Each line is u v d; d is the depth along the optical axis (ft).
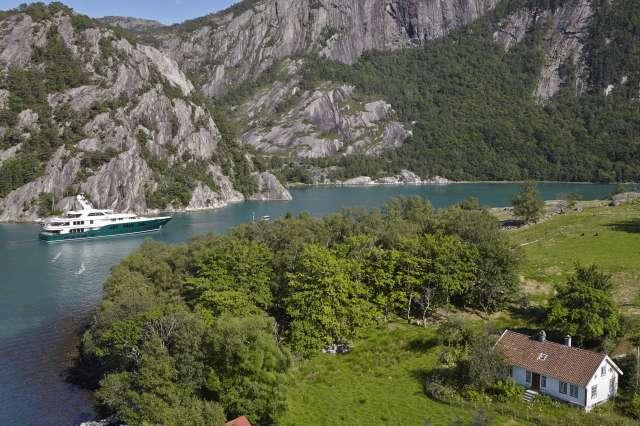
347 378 221.46
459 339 238.48
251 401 184.34
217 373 189.57
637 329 230.68
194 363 188.14
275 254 291.99
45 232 586.04
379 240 323.37
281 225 359.25
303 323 245.04
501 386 199.62
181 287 269.85
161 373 182.19
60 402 215.92
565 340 211.82
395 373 224.74
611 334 224.12
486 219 382.83
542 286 319.68
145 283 273.75
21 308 325.83
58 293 357.20
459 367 214.48
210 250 287.07
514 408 188.85
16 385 229.86
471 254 289.74
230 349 188.96
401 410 193.67
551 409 187.52
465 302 295.69
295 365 228.22
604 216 495.82
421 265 281.13
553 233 452.76
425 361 233.14
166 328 201.46
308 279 255.91
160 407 172.86
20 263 456.45
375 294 279.08
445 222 351.87
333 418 189.57
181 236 602.44
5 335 282.97
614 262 347.97
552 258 371.15
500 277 285.43
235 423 173.88
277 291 266.77
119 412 181.37
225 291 244.63
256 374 188.65
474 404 193.98
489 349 209.56
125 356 205.26
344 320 255.70
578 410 185.37
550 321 232.94
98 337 229.45
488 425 165.78
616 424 174.91
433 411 192.24
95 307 326.24
